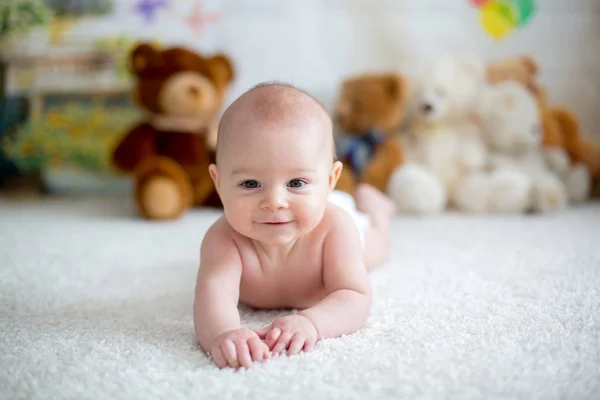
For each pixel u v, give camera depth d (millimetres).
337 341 904
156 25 2490
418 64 2361
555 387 750
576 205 2266
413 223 1948
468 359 834
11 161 2613
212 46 2490
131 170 2156
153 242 1678
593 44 2486
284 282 1048
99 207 2268
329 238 1029
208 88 2172
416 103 2303
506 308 1054
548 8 2473
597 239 1615
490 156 2281
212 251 1009
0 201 2383
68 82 2496
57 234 1773
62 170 2500
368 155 2268
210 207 2277
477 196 2111
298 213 921
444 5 2480
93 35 2479
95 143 2445
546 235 1695
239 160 907
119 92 2492
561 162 2229
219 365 827
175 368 826
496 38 2490
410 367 811
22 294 1174
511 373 789
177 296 1168
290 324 891
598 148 2350
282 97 948
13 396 748
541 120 2244
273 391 747
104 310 1079
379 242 1368
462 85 2264
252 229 929
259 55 2494
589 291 1146
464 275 1285
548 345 884
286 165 899
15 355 872
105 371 814
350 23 2498
